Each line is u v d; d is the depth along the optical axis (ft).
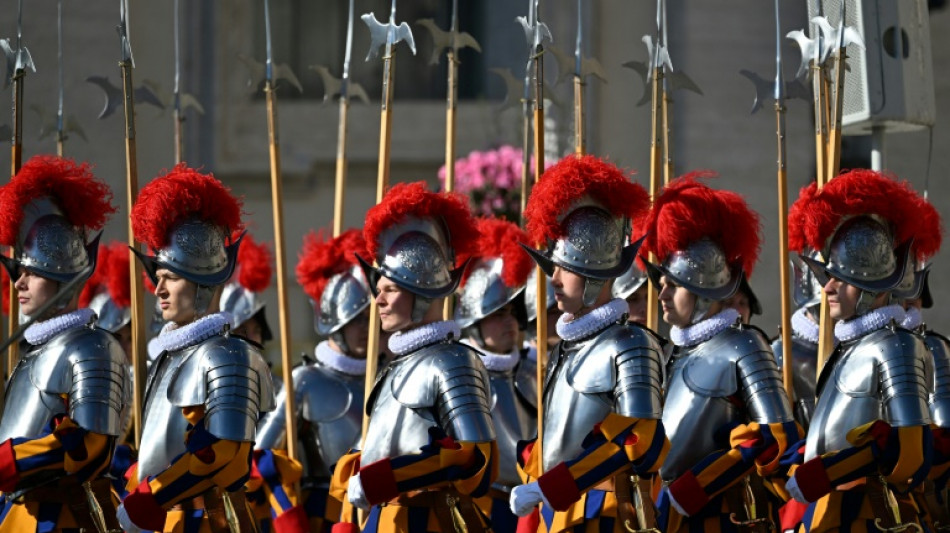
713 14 173.78
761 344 74.18
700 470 72.43
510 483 88.63
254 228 180.24
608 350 69.72
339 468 75.25
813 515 74.08
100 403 72.84
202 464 68.85
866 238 73.31
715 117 173.58
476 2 186.19
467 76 187.11
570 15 175.63
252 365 71.36
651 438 68.08
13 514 73.92
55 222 76.74
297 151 182.09
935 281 170.60
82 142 168.76
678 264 74.95
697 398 74.38
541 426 73.56
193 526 72.02
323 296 93.45
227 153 179.01
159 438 72.43
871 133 91.91
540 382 75.87
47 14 167.63
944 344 74.69
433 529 70.74
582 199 71.46
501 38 184.96
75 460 71.97
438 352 71.00
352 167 183.93
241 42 180.86
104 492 74.90
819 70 88.02
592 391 69.62
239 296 99.25
